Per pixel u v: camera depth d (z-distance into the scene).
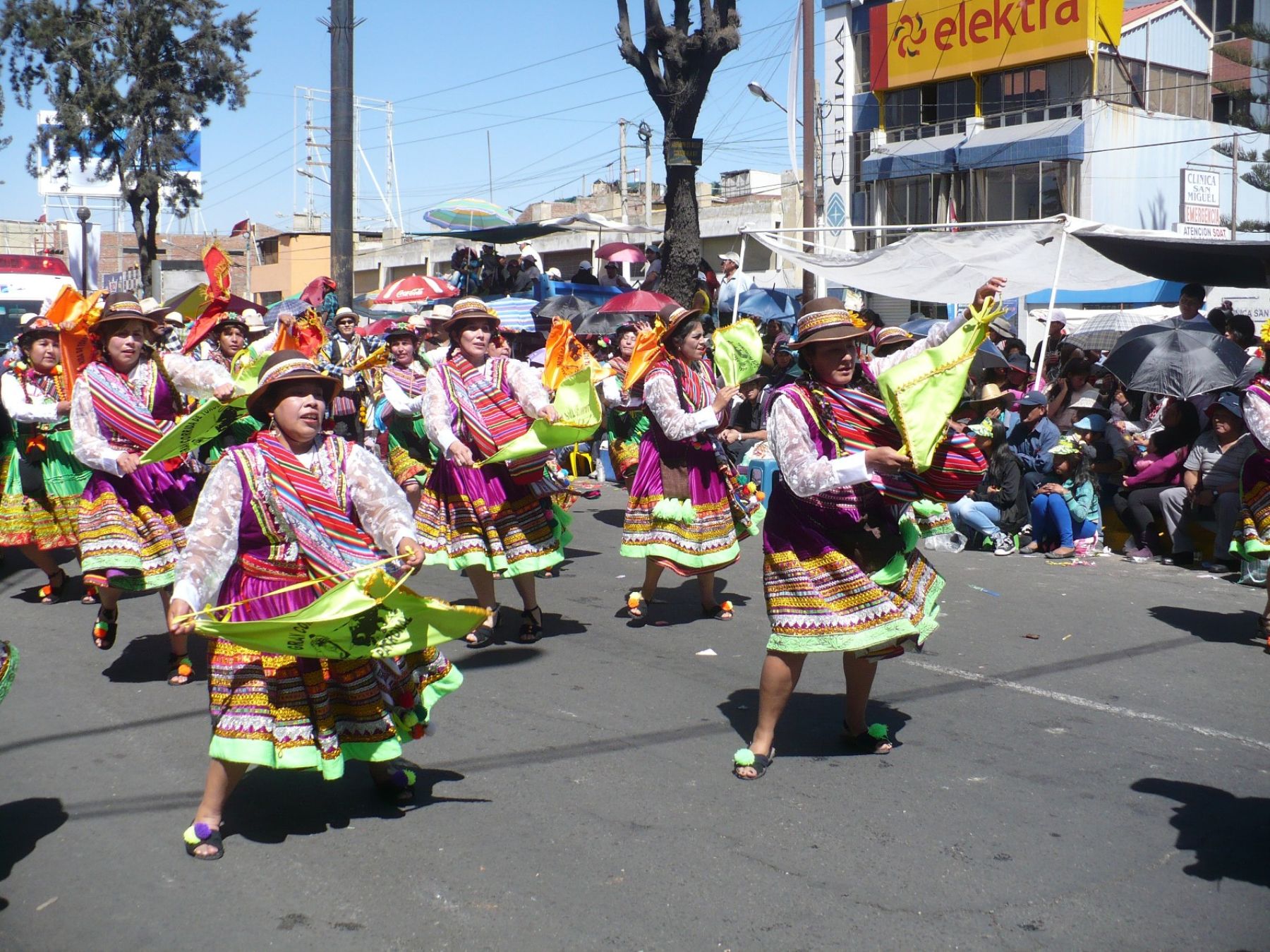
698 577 7.39
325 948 3.45
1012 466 9.59
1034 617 7.36
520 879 3.86
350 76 14.45
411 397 9.08
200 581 3.88
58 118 30.53
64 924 3.61
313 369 4.02
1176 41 25.75
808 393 4.46
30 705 5.77
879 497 4.51
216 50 30.91
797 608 4.52
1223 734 5.22
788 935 3.49
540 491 6.73
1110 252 11.71
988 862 3.96
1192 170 22.12
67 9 30.19
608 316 15.14
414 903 3.71
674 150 17.67
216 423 5.78
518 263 22.05
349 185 14.50
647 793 4.58
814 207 19.12
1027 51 24.55
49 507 8.00
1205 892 3.74
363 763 4.93
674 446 7.02
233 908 3.69
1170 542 9.20
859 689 4.95
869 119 27.95
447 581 8.66
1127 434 10.23
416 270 42.56
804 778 4.72
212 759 4.08
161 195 32.06
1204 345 9.12
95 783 4.75
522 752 5.04
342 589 3.74
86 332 6.36
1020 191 25.12
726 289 17.25
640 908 3.66
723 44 17.06
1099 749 5.03
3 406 7.81
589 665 6.38
